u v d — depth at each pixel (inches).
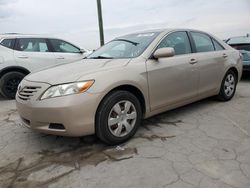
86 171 110.3
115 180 102.7
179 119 169.2
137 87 137.3
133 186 98.2
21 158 125.0
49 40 284.5
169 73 153.1
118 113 130.3
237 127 152.9
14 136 153.1
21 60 260.7
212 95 195.8
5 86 256.4
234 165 109.7
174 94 159.0
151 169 109.2
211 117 171.5
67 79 121.1
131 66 137.6
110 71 129.4
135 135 144.8
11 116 195.5
